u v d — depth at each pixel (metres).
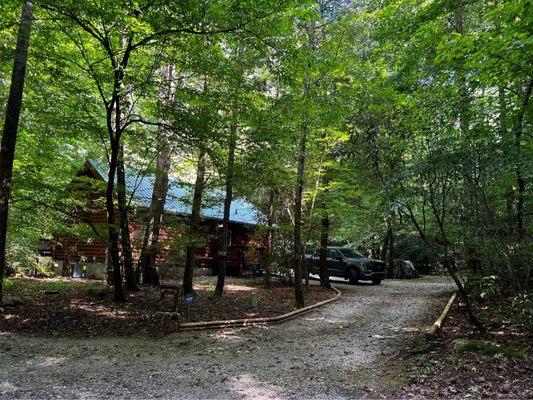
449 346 6.04
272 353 6.55
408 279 22.36
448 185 6.91
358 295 13.90
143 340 7.23
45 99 9.62
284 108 9.64
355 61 10.86
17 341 6.84
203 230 12.66
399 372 5.46
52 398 4.45
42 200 11.62
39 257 15.63
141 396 4.57
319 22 11.02
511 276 7.03
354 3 11.44
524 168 5.68
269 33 7.99
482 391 4.41
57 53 9.38
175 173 15.60
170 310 9.48
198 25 7.48
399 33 9.90
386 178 7.69
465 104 6.39
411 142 7.02
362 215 15.70
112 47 9.67
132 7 7.28
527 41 5.36
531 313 6.15
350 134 11.10
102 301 10.33
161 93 10.11
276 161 10.41
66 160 13.58
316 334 7.96
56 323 8.09
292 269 15.48
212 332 7.96
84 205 14.10
